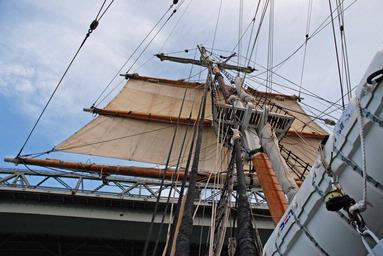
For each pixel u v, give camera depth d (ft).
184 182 22.20
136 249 75.41
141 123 89.51
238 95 42.65
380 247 9.10
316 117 51.29
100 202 65.57
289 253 13.04
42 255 75.97
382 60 10.35
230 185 23.84
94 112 89.92
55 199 64.69
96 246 73.77
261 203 66.49
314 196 12.07
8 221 64.85
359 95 10.98
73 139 82.12
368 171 10.73
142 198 65.57
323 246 11.78
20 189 62.95
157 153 81.71
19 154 66.85
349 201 10.32
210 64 65.00
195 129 29.07
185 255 14.21
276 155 28.84
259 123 35.96
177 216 18.93
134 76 110.52
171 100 104.06
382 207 10.70
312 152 80.74
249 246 14.16
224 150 65.98
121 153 81.05
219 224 22.17
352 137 11.12
